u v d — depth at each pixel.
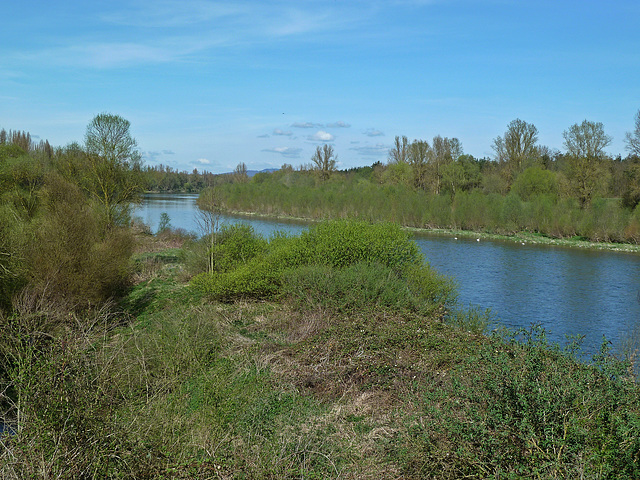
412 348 8.08
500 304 18.25
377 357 7.79
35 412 4.83
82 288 13.39
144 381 7.46
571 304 18.33
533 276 23.64
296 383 7.47
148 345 8.47
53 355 5.57
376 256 14.59
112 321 12.02
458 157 55.06
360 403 6.76
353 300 11.54
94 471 4.62
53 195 18.45
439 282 13.84
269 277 14.28
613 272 24.84
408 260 15.00
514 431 4.29
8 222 13.47
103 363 6.48
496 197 45.22
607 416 4.22
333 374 7.50
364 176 87.56
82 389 5.25
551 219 40.56
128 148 24.64
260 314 12.30
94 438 4.85
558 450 4.05
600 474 3.71
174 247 30.08
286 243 16.72
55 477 4.40
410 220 48.34
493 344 5.99
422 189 57.66
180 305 13.85
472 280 22.56
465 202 45.66
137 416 5.61
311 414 6.44
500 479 4.05
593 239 37.62
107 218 20.41
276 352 8.84
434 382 6.22
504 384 4.64
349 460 5.31
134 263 20.48
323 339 8.73
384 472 4.98
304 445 5.53
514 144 55.66
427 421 5.10
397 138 66.56
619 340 13.77
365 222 16.50
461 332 8.77
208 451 5.25
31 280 12.50
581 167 42.38
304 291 12.52
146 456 4.95
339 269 13.95
